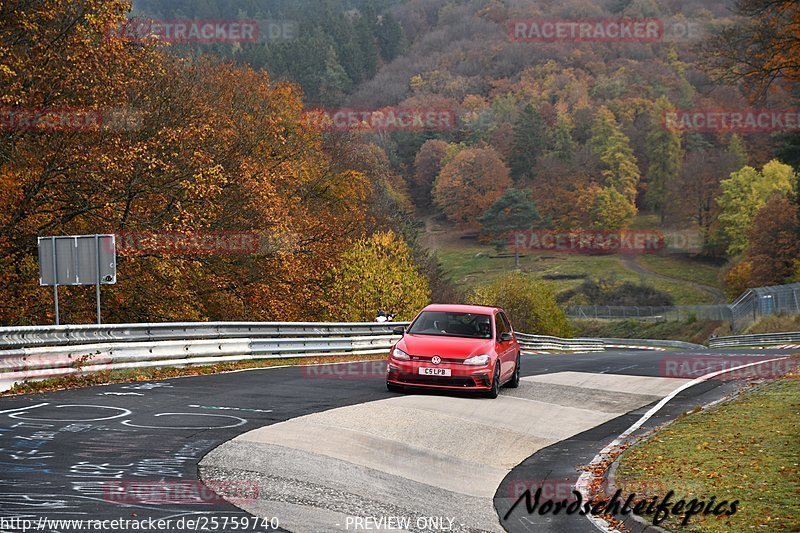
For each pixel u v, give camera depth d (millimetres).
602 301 127188
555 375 20141
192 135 30328
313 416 12734
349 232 47594
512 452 11961
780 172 134625
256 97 48344
